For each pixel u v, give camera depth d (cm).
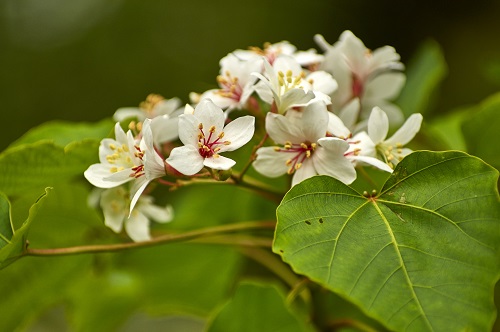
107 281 80
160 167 61
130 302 81
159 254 80
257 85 62
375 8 161
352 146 61
